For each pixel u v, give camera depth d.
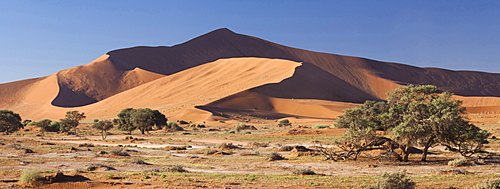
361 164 34.00
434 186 21.41
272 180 23.91
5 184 19.75
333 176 26.41
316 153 41.25
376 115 39.59
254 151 47.34
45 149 47.03
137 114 98.06
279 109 166.88
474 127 36.75
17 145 51.00
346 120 40.34
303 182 22.95
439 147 49.34
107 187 19.53
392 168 31.47
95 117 188.62
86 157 39.06
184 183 21.36
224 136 80.56
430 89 36.56
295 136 74.19
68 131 107.50
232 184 21.66
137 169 29.62
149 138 76.62
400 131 34.44
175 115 150.12
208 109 152.50
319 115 161.00
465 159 32.25
